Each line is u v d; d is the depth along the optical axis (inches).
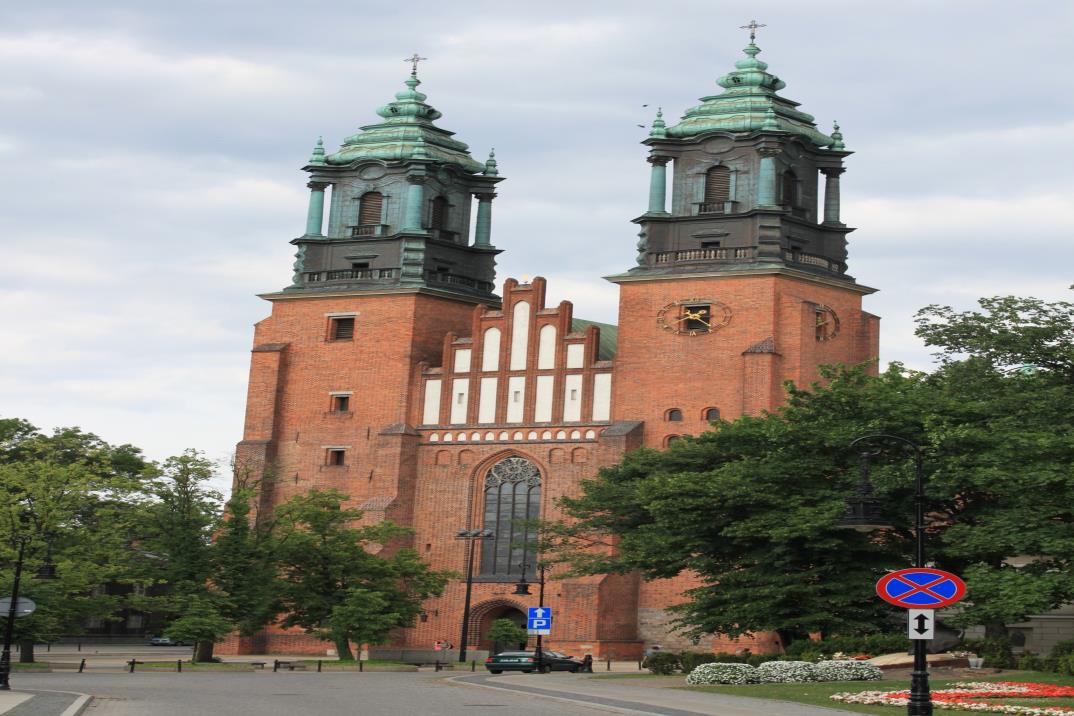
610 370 3786.9
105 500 3344.0
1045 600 1929.1
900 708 1708.9
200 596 3240.7
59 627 3312.0
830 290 3732.8
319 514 3437.5
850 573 2513.5
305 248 4170.8
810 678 2192.4
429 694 2062.0
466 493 3892.7
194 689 2178.9
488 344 3949.3
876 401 2564.0
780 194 3752.5
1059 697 1769.2
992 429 2394.2
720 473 2608.3
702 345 3678.6
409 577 3563.0
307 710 1680.6
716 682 2182.6
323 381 4069.9
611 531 3235.7
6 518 3134.8
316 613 3469.5
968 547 2167.8
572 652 3535.9
